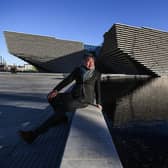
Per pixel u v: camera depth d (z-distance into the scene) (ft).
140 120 26.81
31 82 66.59
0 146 12.25
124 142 18.24
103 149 9.27
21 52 160.35
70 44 176.96
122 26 115.96
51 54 170.71
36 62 171.22
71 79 13.30
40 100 29.37
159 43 131.75
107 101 40.11
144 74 146.72
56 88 12.96
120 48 117.60
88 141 10.11
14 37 158.20
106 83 81.10
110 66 168.25
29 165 9.93
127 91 55.67
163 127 23.76
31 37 163.43
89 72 13.55
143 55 126.11
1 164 10.05
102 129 11.82
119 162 8.13
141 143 17.99
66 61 176.35
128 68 146.82
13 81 70.90
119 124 24.64
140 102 39.83
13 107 24.18
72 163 8.00
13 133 14.73
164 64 136.26
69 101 12.91
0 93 36.58
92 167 7.75
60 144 12.44
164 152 15.98
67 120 15.35
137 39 122.52
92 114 14.28
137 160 14.37
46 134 14.12
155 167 13.47
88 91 13.52
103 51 148.56
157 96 47.47
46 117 19.36
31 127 16.20
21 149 11.80
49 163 10.12
